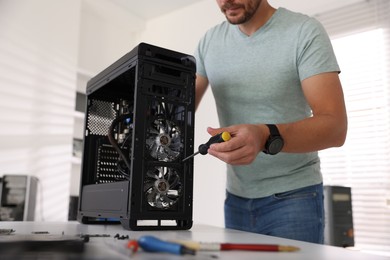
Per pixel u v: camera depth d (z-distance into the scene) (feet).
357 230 7.27
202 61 3.87
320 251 1.51
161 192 2.34
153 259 1.14
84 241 1.53
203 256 1.22
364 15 7.48
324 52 2.93
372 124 7.31
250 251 1.42
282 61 3.20
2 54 7.25
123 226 2.35
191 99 2.56
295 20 3.25
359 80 7.54
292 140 2.33
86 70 8.91
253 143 2.11
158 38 10.50
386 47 7.26
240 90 3.43
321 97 2.77
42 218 7.31
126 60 2.56
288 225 3.18
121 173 2.85
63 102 8.09
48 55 7.99
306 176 3.28
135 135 2.31
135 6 10.05
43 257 1.10
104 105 3.28
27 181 6.48
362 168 7.34
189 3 9.87
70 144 8.05
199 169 8.70
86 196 2.97
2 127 7.04
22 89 7.43
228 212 3.66
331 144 2.56
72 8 8.63
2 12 7.39
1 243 1.29
